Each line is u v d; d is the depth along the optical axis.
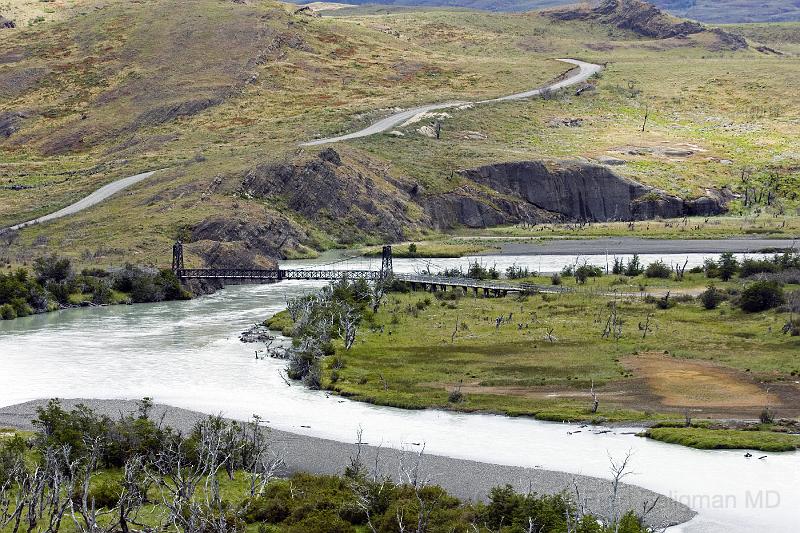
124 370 88.81
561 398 76.06
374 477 56.75
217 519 47.81
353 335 96.81
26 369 89.50
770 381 78.94
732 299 115.31
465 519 49.66
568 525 42.06
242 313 122.06
